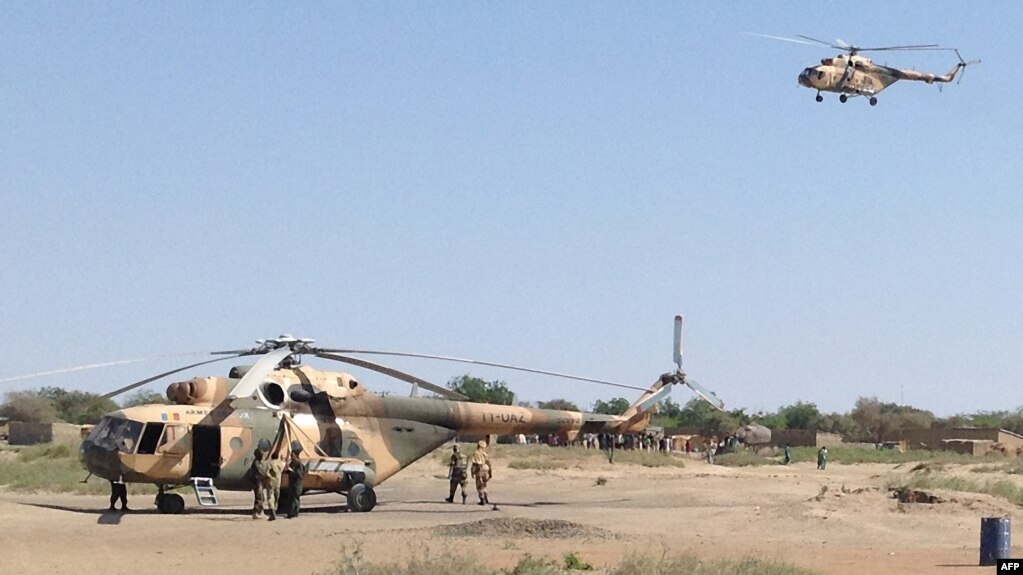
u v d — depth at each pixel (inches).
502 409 1379.2
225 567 779.4
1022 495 1262.3
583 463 2314.2
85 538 933.8
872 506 1155.9
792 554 890.7
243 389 1118.4
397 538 952.3
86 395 4362.7
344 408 1261.1
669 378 1494.8
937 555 890.1
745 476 2046.0
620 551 872.3
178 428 1161.4
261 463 1144.2
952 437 3969.0
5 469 1692.9
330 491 1239.5
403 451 1291.8
